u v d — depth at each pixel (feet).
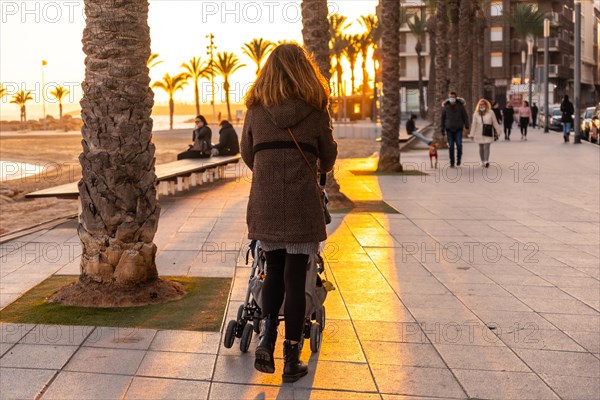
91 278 18.69
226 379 13.28
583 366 14.39
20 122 364.79
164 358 14.30
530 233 30.25
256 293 14.12
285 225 12.94
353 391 12.84
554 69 281.95
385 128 58.85
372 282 21.36
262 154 13.12
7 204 46.85
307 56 13.55
